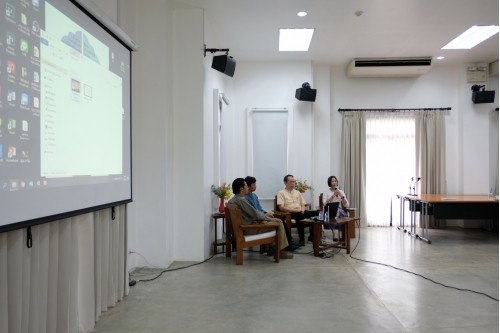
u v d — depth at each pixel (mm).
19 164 1799
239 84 6965
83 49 2465
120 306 2990
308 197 6777
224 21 5086
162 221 4184
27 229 1911
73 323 2383
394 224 7473
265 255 4918
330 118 7516
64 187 2197
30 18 1896
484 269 4191
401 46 6242
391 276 3893
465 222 7336
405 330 2545
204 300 3133
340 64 7316
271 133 6812
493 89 7383
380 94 7512
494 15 4965
